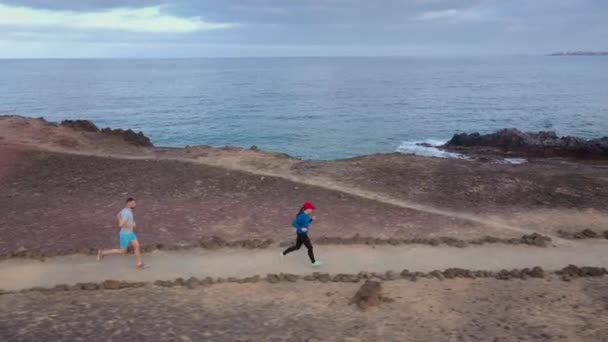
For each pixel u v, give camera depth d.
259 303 10.75
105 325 9.24
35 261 13.77
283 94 97.94
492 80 141.50
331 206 19.42
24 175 22.47
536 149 38.91
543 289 11.85
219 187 21.41
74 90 107.62
